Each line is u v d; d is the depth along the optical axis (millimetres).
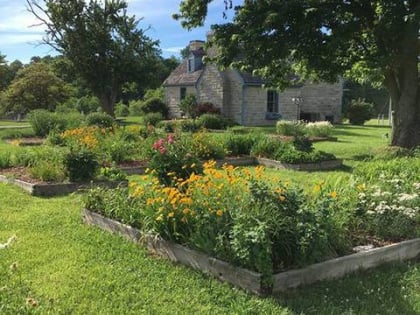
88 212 6785
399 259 5422
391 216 5797
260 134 16297
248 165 13656
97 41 39094
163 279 4793
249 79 32875
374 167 9055
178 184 6309
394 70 16703
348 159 14820
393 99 16969
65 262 5238
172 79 39688
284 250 4664
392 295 4492
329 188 6637
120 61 39562
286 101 34562
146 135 16031
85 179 9602
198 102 36094
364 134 25188
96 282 4707
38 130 22609
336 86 37844
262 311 4094
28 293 4328
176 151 7770
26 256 5402
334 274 4820
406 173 8102
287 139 20125
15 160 11961
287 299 4320
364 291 4539
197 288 4574
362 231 5816
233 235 4637
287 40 15422
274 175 11578
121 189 7059
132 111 49250
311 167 12781
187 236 5242
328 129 22781
